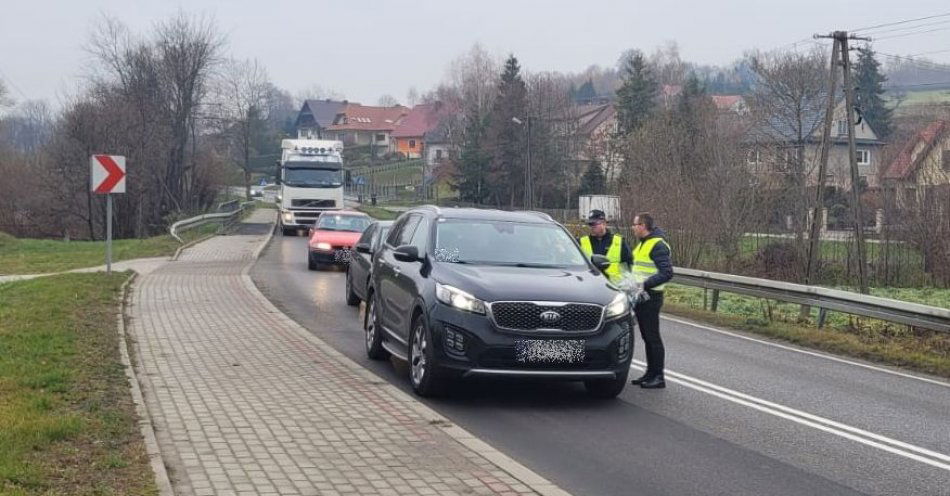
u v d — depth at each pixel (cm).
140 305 1559
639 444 772
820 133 5844
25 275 2316
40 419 700
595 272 995
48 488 562
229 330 1303
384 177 11544
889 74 7906
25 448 630
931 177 3394
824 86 5594
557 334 873
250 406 831
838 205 4834
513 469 662
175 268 2375
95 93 5878
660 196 3250
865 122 7500
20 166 6456
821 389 1066
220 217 4350
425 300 918
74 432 682
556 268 993
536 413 878
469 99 10556
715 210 3266
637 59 7988
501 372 866
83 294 1564
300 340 1229
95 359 994
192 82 5972
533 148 7762
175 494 577
